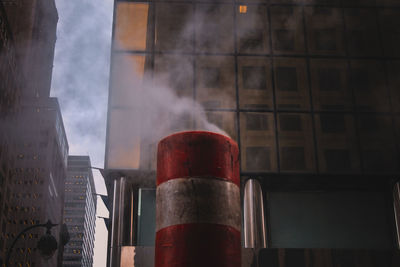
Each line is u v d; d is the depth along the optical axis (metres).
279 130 22.31
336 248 20.56
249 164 21.61
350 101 23.06
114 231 19.98
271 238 20.69
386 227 21.19
